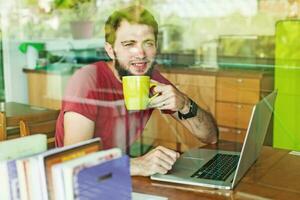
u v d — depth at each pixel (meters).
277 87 2.55
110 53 1.79
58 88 2.28
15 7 3.26
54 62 2.82
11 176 0.86
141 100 1.65
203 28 3.47
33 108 1.95
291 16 3.06
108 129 1.47
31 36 3.21
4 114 1.48
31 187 0.85
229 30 3.34
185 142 1.61
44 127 1.44
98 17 2.73
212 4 3.46
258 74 2.60
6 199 0.87
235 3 3.33
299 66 2.72
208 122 1.79
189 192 1.10
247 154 1.25
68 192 0.82
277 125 1.84
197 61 3.04
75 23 2.96
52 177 0.83
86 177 0.84
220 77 2.39
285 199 1.07
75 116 1.46
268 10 3.18
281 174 1.24
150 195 1.06
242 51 3.13
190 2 3.57
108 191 0.89
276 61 2.89
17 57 3.10
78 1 3.00
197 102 1.95
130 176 0.98
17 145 0.94
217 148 1.50
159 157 1.29
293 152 1.47
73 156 0.88
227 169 1.24
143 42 1.82
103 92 1.59
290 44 2.97
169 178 1.16
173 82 1.92
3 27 3.21
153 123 1.63
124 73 1.68
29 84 2.77
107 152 0.92
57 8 3.18
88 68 1.70
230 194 1.10
